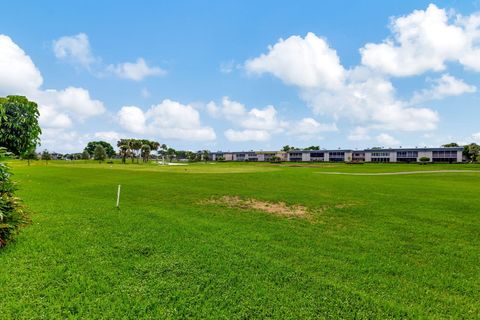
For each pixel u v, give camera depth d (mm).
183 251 8258
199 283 6355
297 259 8141
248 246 9086
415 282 6977
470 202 17969
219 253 8234
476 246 9828
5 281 5895
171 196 19188
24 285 5812
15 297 5359
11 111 7656
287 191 22297
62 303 5270
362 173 54094
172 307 5348
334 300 5855
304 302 5723
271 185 26250
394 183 30016
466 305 5914
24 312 4898
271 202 17734
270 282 6535
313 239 10227
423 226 12297
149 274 6656
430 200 18656
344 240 10180
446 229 11844
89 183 25922
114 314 5047
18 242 8156
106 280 6266
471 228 12086
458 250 9375
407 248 9492
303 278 6809
